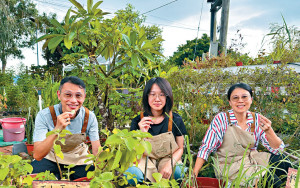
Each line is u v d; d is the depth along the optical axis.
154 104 1.96
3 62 15.42
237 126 1.97
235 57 5.45
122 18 3.26
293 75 2.59
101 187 0.80
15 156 1.02
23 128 4.50
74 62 3.00
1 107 7.09
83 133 2.04
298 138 2.74
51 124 1.96
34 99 4.70
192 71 2.90
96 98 3.12
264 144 2.00
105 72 3.10
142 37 2.63
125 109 3.42
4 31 13.14
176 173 1.84
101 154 0.91
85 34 2.72
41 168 1.95
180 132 1.92
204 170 2.48
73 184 0.92
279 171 1.93
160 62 5.04
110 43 2.87
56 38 2.33
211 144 1.98
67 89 1.78
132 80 3.59
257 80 2.73
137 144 0.87
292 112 2.70
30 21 16.39
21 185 1.05
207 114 3.25
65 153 2.04
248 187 1.45
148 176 1.86
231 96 1.93
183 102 2.98
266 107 2.76
